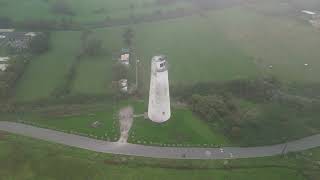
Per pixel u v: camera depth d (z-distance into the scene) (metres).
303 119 175.88
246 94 192.75
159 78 157.88
